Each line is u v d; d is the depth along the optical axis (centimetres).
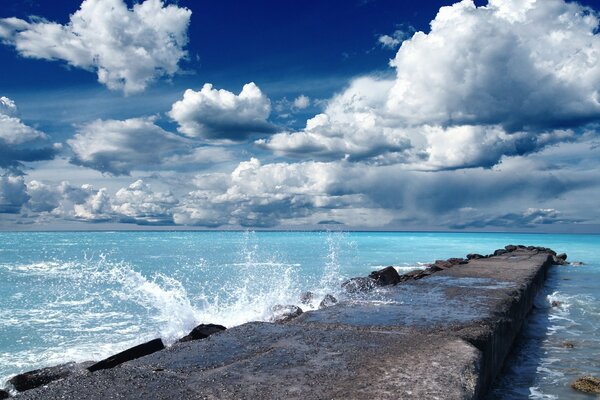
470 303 652
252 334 445
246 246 5209
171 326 945
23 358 760
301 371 340
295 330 464
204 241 7256
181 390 301
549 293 1221
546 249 2659
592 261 2589
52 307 1212
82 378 321
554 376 515
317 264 2588
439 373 337
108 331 931
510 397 451
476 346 450
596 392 459
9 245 5625
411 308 611
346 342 422
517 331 702
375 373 336
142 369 342
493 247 4931
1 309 1179
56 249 4653
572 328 768
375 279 910
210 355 378
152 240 7981
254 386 309
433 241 7119
